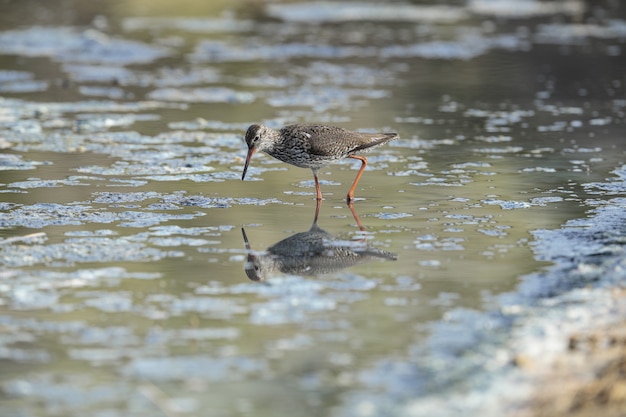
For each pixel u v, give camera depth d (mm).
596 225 12734
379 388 8000
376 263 11328
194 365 8484
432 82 24453
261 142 14781
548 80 24766
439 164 16688
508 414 7457
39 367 8430
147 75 24812
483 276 10773
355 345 8891
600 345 8680
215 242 12172
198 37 30062
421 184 15344
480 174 15938
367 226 12938
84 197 14211
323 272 11039
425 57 27766
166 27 31500
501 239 12227
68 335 9117
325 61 27031
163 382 8156
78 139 18141
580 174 15875
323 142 14336
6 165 16016
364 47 29109
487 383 7988
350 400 7793
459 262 11312
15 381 8156
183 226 12859
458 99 22516
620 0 38719
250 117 20406
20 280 10578
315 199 14516
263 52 28062
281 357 8648
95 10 34000
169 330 9258
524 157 17172
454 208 13836
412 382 8094
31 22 31094
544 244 11922
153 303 9969
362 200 14391
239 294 10273
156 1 36281
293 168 16609
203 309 9812
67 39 28484
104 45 27922
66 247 11758
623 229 12508
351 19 34250
